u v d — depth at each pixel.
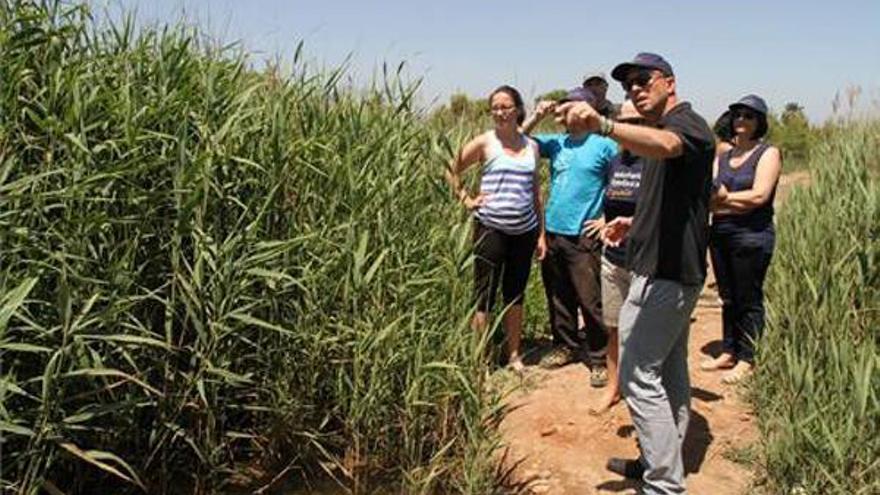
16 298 2.72
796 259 5.49
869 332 4.47
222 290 3.65
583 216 5.23
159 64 3.80
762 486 3.83
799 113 13.73
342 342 4.07
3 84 3.21
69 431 3.40
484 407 3.91
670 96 3.38
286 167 4.11
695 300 3.46
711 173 3.36
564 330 5.65
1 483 2.93
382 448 4.06
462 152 5.22
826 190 6.14
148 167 3.48
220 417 3.88
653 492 3.54
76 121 3.34
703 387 5.09
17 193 3.02
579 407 4.81
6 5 3.39
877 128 7.82
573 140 5.36
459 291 4.29
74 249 3.25
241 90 4.24
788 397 4.13
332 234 4.19
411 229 4.45
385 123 4.64
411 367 4.03
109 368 3.47
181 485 3.87
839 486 3.38
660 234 3.38
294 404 3.99
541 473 4.07
